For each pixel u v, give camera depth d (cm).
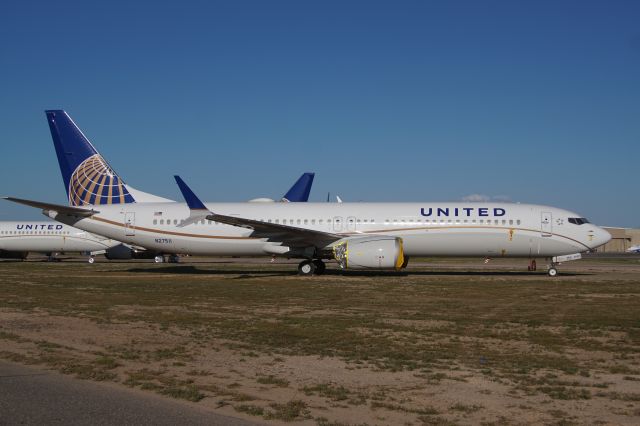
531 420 728
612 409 775
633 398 827
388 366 1032
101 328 1436
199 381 912
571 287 2506
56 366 1008
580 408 780
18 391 833
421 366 1034
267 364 1045
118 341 1262
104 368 996
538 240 3081
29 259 6538
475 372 990
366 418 732
